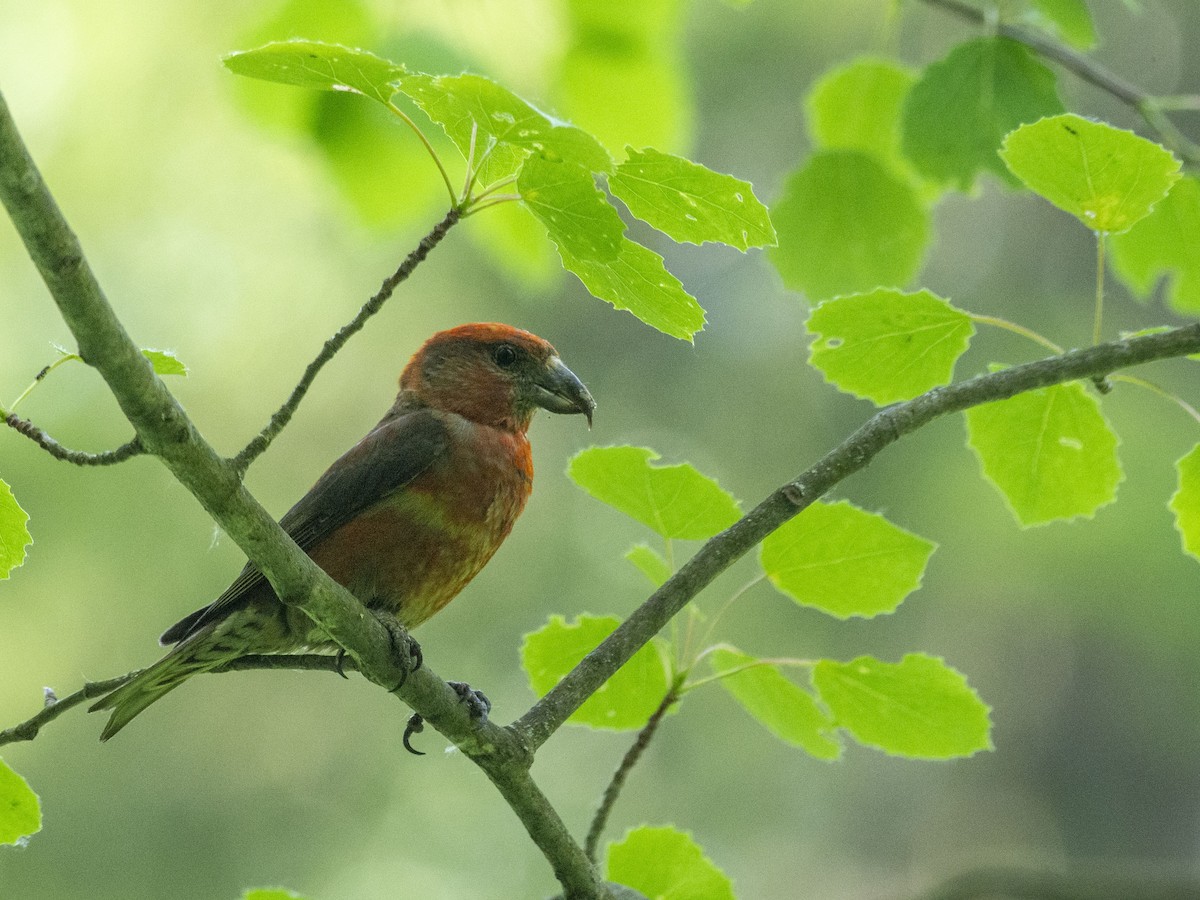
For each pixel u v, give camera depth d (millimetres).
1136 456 14555
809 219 6707
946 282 17172
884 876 18406
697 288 17047
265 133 7496
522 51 7543
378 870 14992
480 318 15672
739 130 15625
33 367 13656
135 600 14086
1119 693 18766
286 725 15484
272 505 15000
